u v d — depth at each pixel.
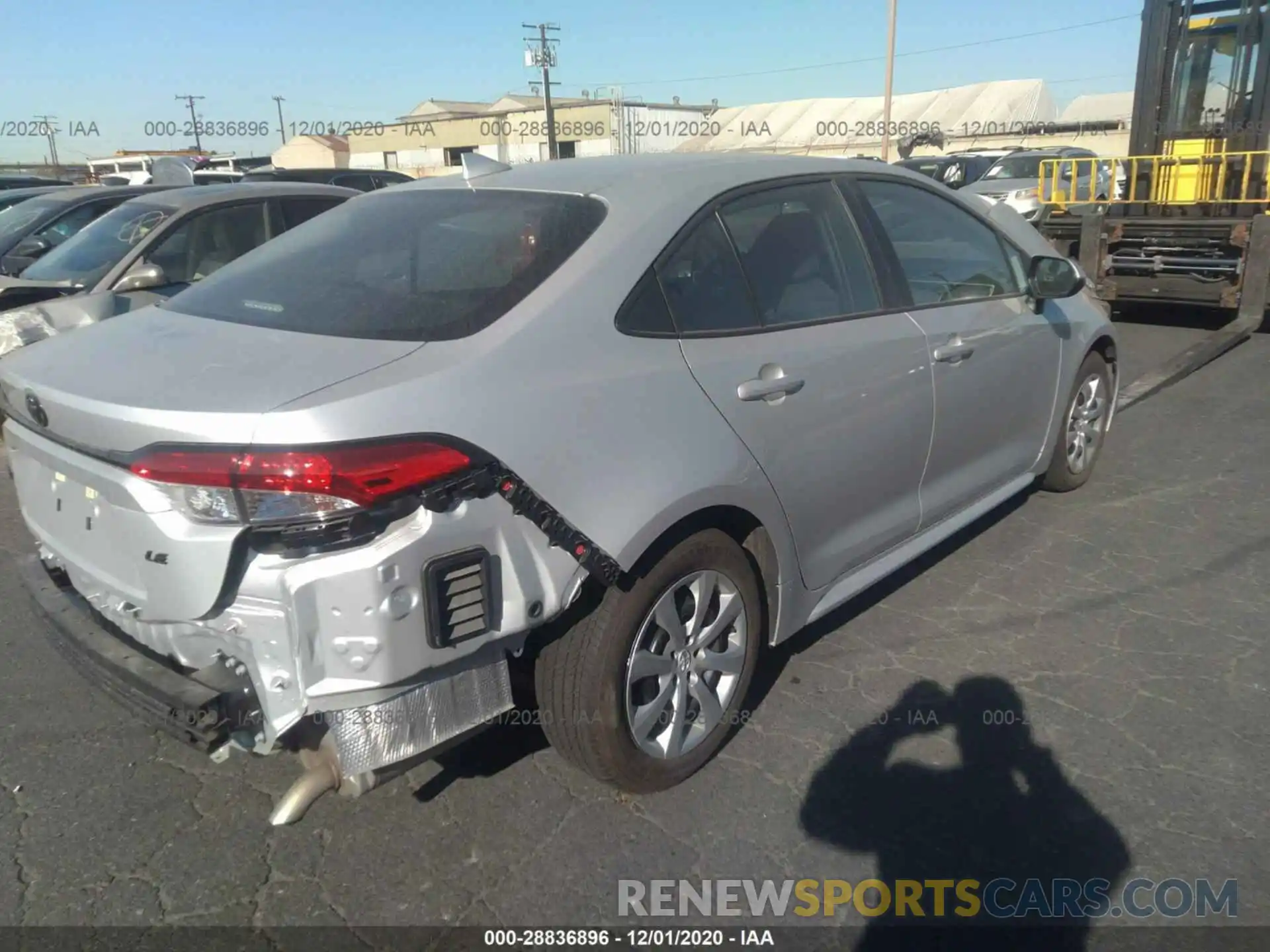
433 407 2.23
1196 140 9.64
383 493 2.12
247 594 2.18
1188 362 7.80
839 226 3.47
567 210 2.89
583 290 2.62
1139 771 2.99
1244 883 2.55
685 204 2.95
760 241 3.15
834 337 3.24
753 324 3.02
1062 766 3.02
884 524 3.62
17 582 4.44
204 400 2.19
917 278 3.74
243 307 2.79
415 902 2.55
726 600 2.96
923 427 3.65
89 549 2.52
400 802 2.91
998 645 3.74
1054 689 3.44
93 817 2.87
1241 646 3.69
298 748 2.31
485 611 2.31
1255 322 8.84
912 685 3.49
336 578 2.12
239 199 6.78
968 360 3.86
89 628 2.61
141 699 2.31
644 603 2.67
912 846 2.72
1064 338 4.64
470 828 2.81
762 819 2.83
